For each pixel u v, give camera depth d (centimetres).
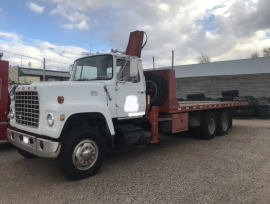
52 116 358
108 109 432
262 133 899
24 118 419
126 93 488
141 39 616
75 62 541
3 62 581
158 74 609
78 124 436
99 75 484
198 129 766
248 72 2000
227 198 331
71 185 373
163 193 346
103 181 391
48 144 354
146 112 554
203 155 564
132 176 417
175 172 439
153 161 512
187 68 2562
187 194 343
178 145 680
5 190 353
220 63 2428
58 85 387
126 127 487
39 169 451
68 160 369
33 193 343
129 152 595
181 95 2411
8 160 511
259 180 399
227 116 873
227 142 723
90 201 319
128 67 500
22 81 3009
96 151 411
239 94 2025
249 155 562
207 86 2225
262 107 1426
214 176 418
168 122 613
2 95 579
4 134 575
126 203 314
